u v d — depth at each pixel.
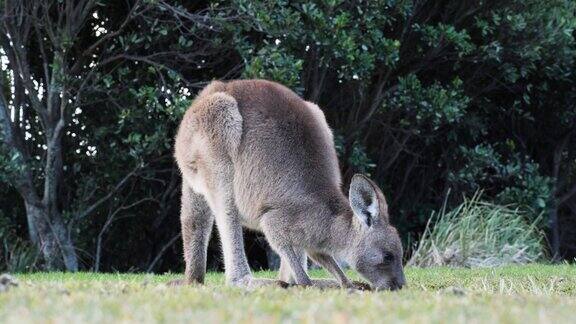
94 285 6.29
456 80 16.36
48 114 14.72
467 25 17.34
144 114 14.66
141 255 17.84
